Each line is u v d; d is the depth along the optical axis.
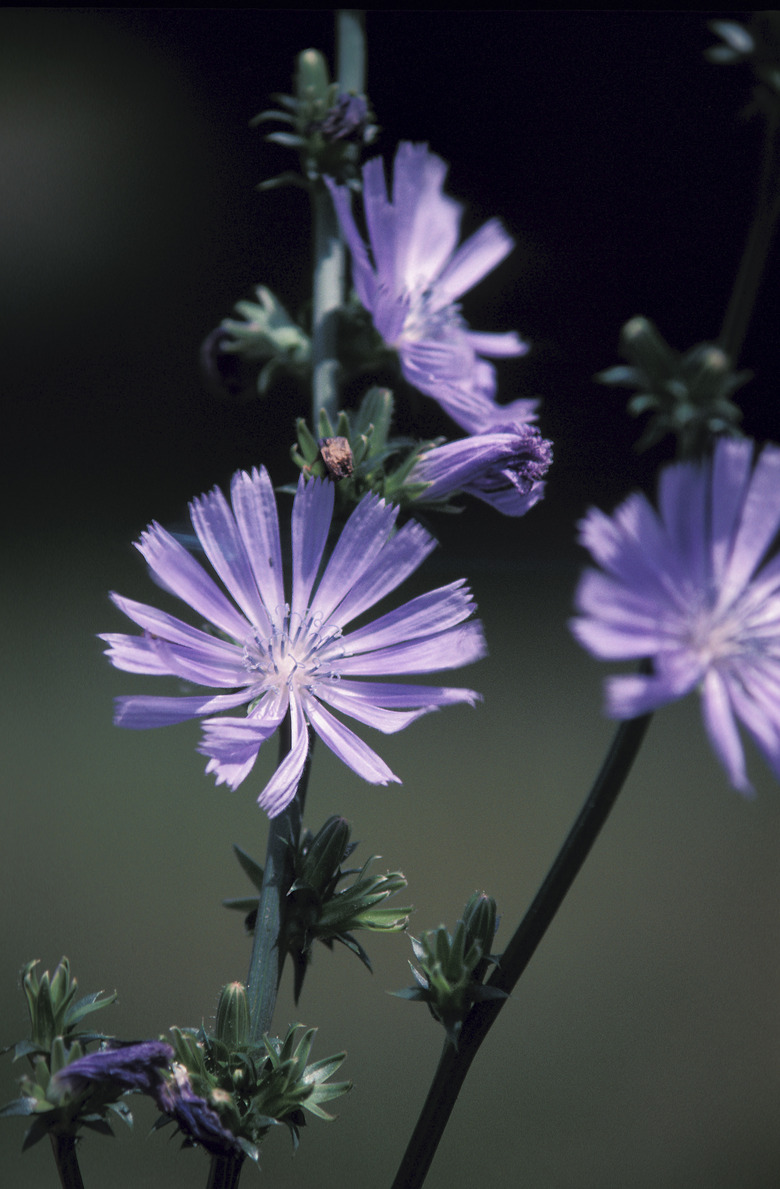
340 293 0.50
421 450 0.48
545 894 0.46
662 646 0.44
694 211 1.24
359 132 0.49
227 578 0.47
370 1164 0.83
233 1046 0.46
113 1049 0.46
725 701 0.44
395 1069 0.90
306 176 0.49
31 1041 0.46
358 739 0.47
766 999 1.00
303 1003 0.95
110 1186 0.81
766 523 0.45
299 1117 0.46
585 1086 0.91
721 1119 0.89
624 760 0.46
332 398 0.49
